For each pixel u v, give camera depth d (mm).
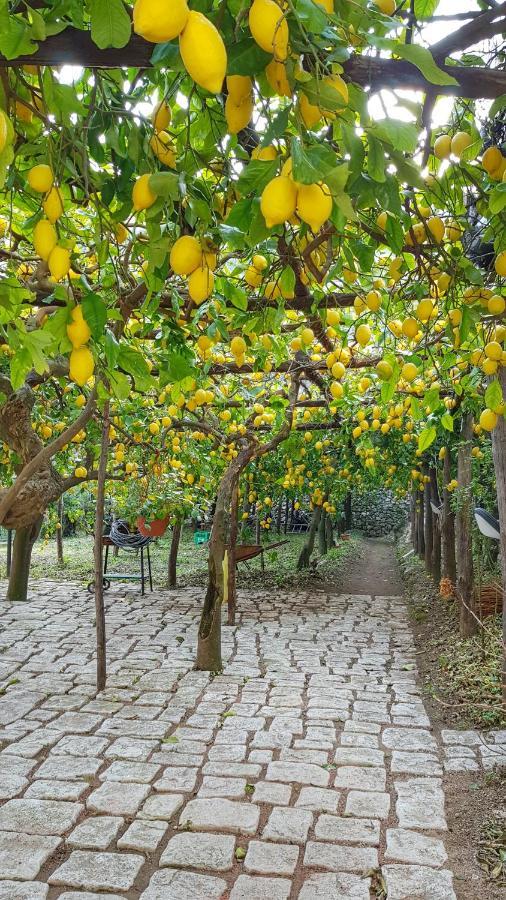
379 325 3389
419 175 1081
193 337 3039
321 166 883
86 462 7621
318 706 4828
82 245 2951
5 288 1628
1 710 4637
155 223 1484
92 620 7766
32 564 12891
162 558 14461
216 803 3340
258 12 831
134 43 975
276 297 2107
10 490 2023
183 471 8750
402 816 3268
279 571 12602
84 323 1362
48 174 1243
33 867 2775
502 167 1460
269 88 1024
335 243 1737
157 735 4223
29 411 4234
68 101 1216
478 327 2561
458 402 5656
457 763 3904
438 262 1929
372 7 988
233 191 1597
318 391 7891
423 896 2648
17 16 1039
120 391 1639
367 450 8688
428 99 1213
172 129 1704
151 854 2912
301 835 3074
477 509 4887
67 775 3631
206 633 5688
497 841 3043
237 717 4570
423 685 5426
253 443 6414
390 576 12898
